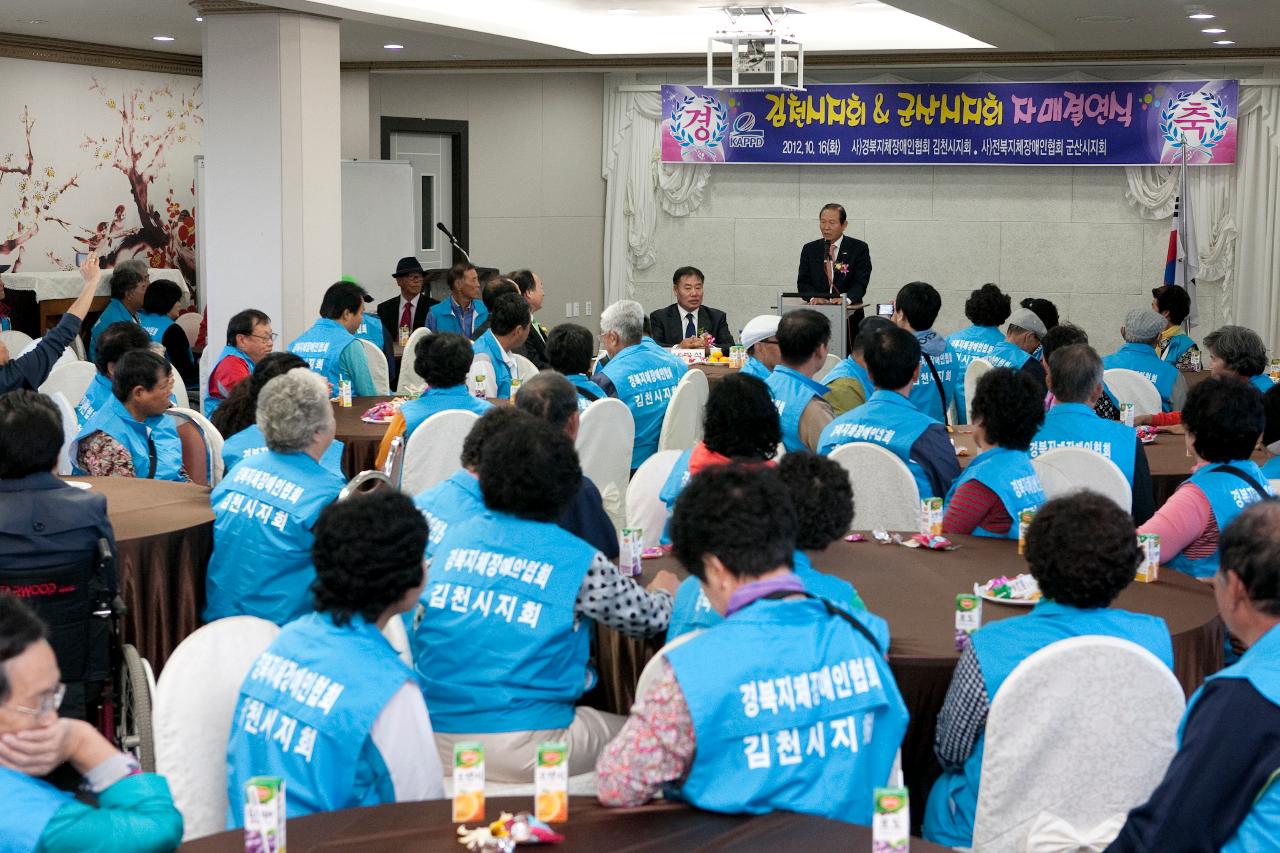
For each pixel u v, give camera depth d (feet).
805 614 6.86
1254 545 6.83
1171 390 23.36
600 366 25.54
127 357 15.17
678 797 6.78
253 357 21.29
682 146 41.27
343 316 23.84
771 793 6.58
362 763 7.16
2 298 31.04
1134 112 37.27
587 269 43.52
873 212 40.63
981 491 12.73
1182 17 28.99
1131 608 10.55
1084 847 7.47
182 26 31.89
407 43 34.04
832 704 6.67
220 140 27.84
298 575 11.85
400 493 7.57
